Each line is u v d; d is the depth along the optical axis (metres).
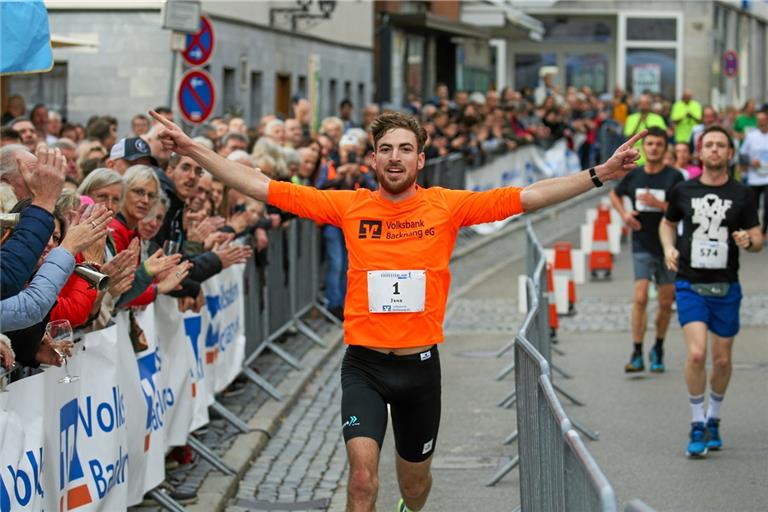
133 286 17.03
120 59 52.25
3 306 12.62
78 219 14.31
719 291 22.25
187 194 21.53
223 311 24.64
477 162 61.66
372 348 14.98
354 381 14.97
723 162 22.41
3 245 12.86
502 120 66.12
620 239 59.34
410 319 14.88
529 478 15.97
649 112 61.28
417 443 15.36
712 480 20.38
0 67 15.82
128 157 21.28
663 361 30.98
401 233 14.98
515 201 15.08
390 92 81.25
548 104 75.06
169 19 34.91
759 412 25.41
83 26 52.34
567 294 39.09
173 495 19.05
